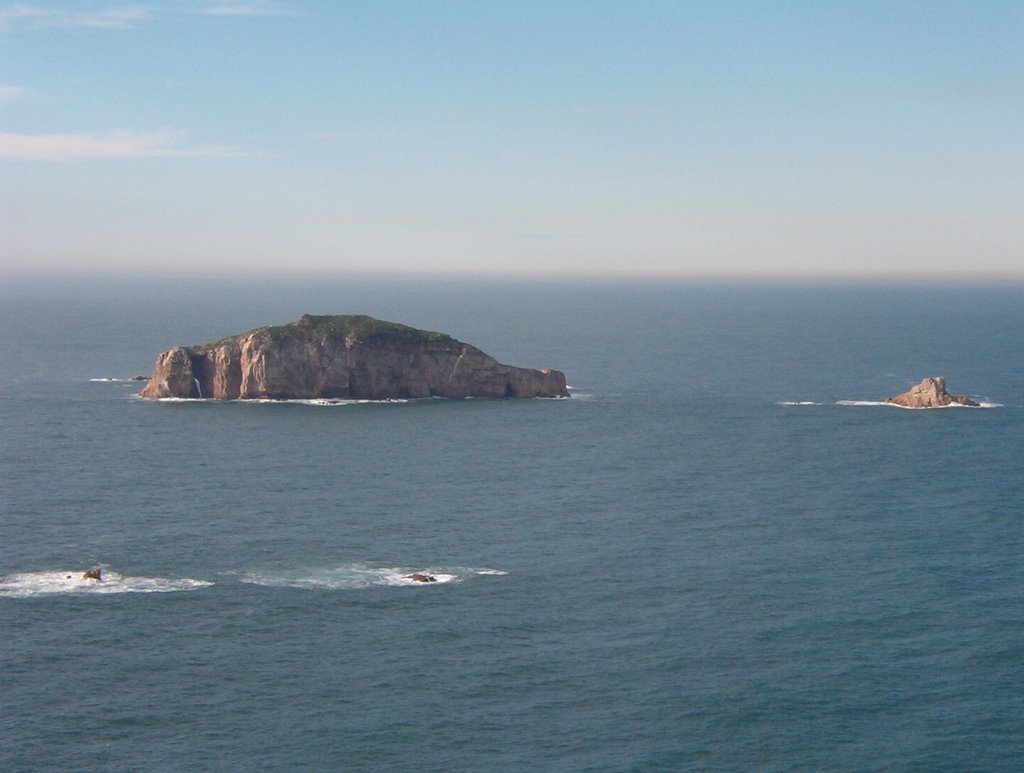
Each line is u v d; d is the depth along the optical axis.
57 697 84.19
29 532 124.88
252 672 88.75
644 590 108.06
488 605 103.62
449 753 77.06
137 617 99.50
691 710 83.12
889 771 75.25
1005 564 116.06
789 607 103.44
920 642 95.31
